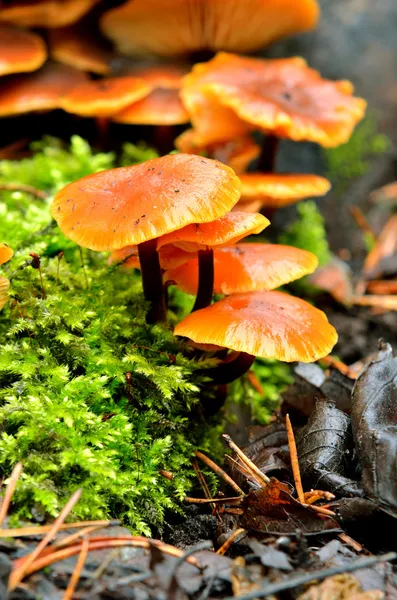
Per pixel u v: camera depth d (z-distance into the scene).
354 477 0.30
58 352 0.31
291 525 0.29
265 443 0.32
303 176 0.40
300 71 0.41
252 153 0.41
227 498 0.30
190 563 0.27
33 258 0.31
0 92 0.43
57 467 0.29
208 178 0.30
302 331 0.30
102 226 0.29
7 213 0.35
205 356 0.33
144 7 0.42
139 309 0.33
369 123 0.53
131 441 0.31
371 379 0.30
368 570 0.28
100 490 0.29
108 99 0.41
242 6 0.42
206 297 0.32
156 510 0.30
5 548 0.27
